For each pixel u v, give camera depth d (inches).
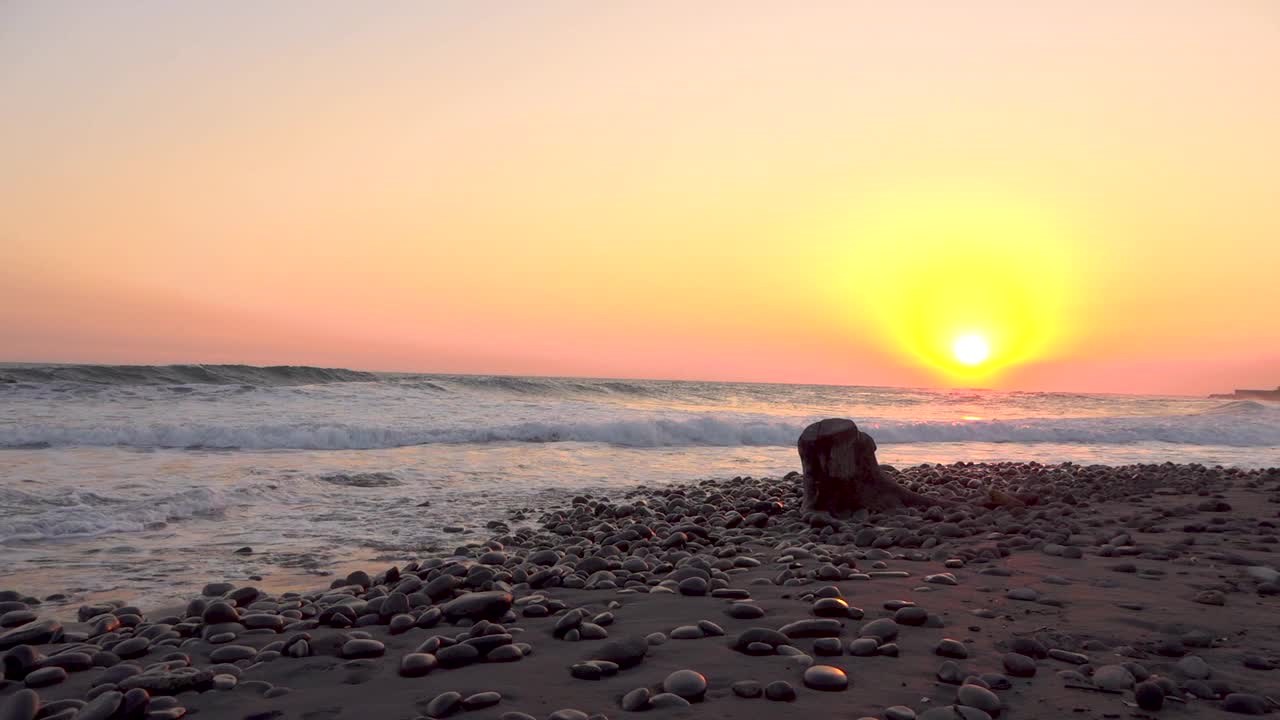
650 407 1181.1
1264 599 165.0
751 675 120.2
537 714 106.6
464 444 631.8
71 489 345.7
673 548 249.8
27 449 506.3
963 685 108.0
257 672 132.5
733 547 238.5
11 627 176.1
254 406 764.6
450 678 124.6
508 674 124.5
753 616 156.2
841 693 111.7
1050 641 134.6
